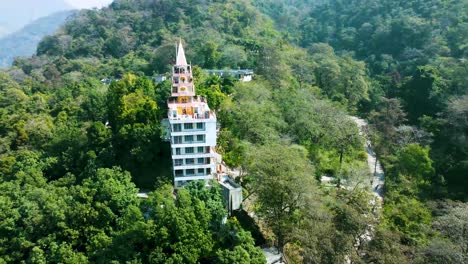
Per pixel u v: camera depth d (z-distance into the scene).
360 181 91.38
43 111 141.50
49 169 101.25
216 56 172.50
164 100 111.69
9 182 93.19
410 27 182.25
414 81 141.75
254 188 77.94
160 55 179.12
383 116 126.75
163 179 87.88
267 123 104.44
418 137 115.06
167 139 94.38
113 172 84.31
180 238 68.25
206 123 85.25
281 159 74.31
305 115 112.69
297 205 73.94
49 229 77.25
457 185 103.06
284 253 76.94
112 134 102.94
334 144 112.56
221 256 65.94
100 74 187.12
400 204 86.12
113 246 70.00
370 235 68.56
